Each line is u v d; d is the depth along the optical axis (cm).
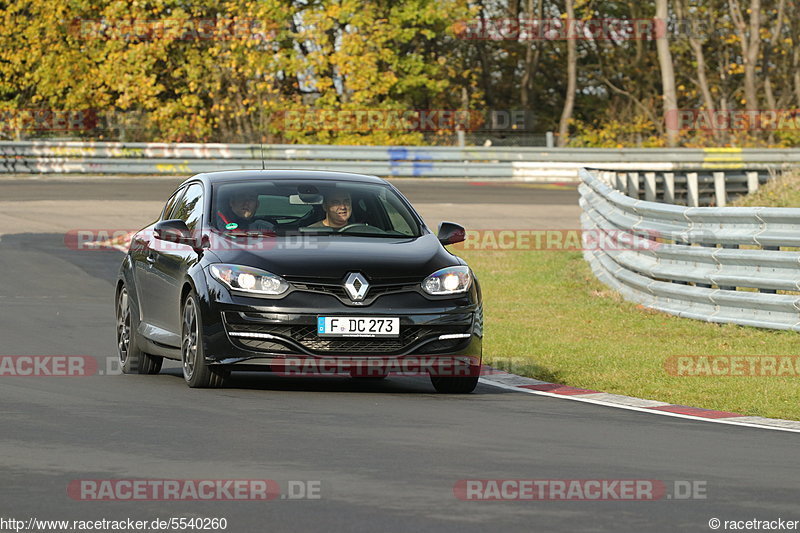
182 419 2772
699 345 4369
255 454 2370
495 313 5300
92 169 12862
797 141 17212
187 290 3381
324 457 2350
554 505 1986
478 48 18938
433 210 9719
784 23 18725
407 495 2034
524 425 2811
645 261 5512
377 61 16188
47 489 2055
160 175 12988
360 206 3578
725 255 4888
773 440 2700
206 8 15388
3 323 4741
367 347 3198
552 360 4041
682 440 2664
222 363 3203
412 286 3253
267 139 15162
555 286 6216
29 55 15375
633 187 8550
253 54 14988
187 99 15188
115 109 15750
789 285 4578
